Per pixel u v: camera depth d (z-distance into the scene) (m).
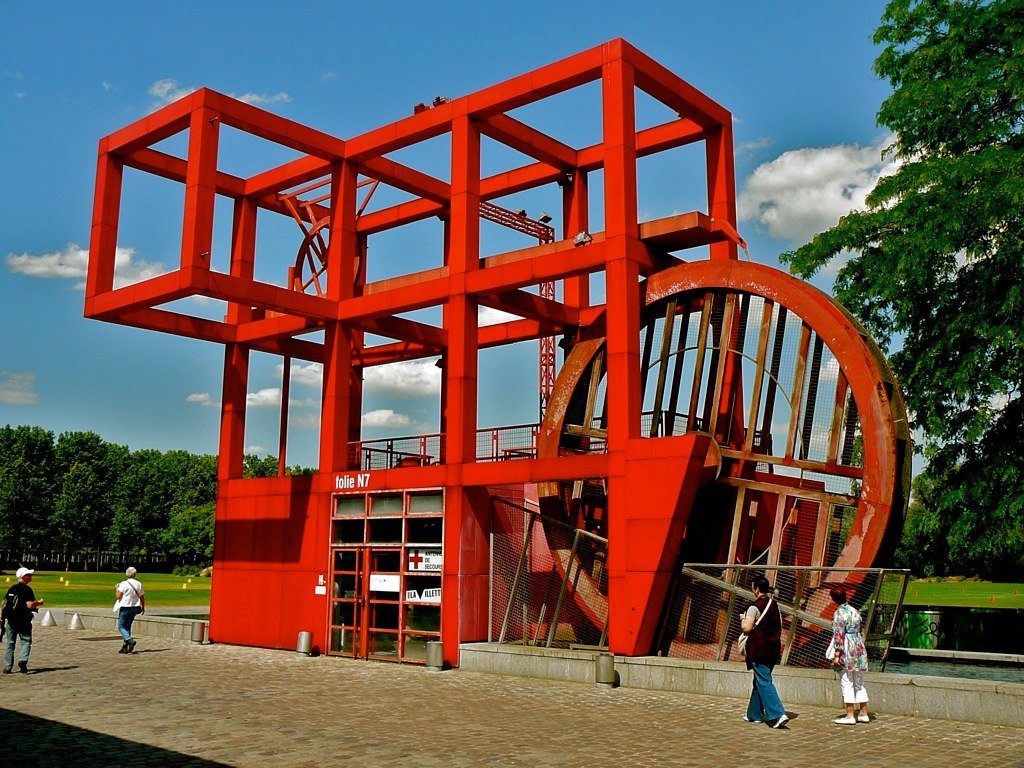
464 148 22.83
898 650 20.86
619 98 20.23
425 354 30.14
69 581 75.75
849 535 18.45
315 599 24.17
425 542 22.03
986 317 21.31
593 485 23.41
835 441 19.59
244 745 11.85
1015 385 21.91
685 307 21.81
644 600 18.11
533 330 28.19
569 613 21.73
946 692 13.66
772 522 22.64
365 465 25.95
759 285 20.22
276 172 28.28
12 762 10.82
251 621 25.94
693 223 19.81
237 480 27.48
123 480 110.31
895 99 23.38
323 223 29.53
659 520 18.12
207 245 22.39
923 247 21.00
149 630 28.73
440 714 14.44
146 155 26.33
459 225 22.64
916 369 22.48
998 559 29.84
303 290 30.53
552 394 23.08
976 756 11.00
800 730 12.88
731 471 21.31
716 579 17.56
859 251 24.70
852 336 18.88
